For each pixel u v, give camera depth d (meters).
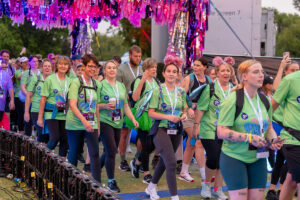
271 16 12.57
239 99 3.69
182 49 7.85
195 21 7.86
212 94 5.41
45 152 5.15
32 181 5.80
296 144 4.18
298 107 4.21
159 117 5.13
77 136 5.49
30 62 8.84
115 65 5.92
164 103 5.22
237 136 3.61
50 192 4.90
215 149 5.39
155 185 5.58
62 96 6.49
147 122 6.30
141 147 6.77
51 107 6.49
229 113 3.68
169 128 5.20
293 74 4.25
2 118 8.58
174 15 7.98
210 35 10.80
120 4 8.00
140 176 7.00
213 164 5.48
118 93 5.83
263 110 3.75
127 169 7.42
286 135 4.26
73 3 8.11
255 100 3.76
